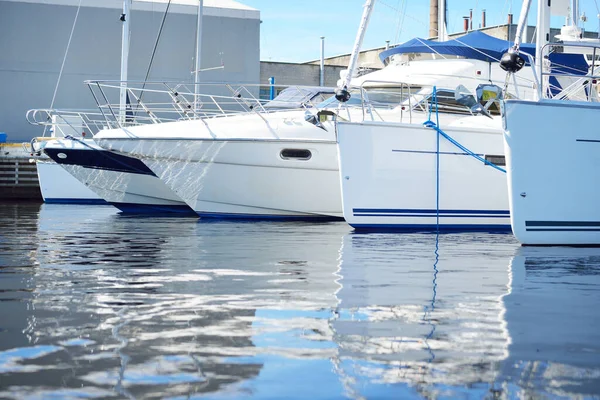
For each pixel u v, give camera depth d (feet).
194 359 10.30
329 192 38.91
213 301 15.07
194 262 21.88
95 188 47.57
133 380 9.27
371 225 33.22
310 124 38.11
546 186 26.61
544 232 26.84
